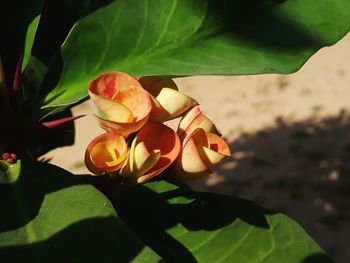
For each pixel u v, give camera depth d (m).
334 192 2.00
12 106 0.38
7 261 0.33
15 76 0.38
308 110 2.52
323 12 0.40
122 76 0.35
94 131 2.47
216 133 0.37
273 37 0.39
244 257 0.38
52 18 0.43
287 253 0.39
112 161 0.35
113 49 0.40
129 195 0.41
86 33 0.40
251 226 0.39
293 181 2.09
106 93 0.35
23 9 0.40
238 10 0.40
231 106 2.63
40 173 0.35
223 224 0.39
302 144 2.29
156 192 0.41
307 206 1.96
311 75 2.76
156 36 0.40
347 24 0.39
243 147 2.33
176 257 0.38
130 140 0.36
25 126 0.38
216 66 0.38
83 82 0.39
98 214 0.34
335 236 1.81
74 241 0.33
